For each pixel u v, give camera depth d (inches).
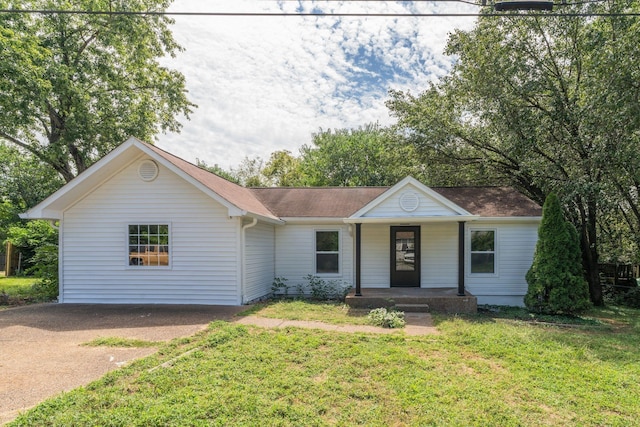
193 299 414.3
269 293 499.8
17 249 830.5
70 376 198.7
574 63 508.1
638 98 391.9
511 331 308.5
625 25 420.8
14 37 502.3
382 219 423.8
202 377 192.1
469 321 351.3
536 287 406.3
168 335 281.4
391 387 189.0
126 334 285.0
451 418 159.0
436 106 610.5
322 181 1389.0
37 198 1000.2
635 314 441.1
